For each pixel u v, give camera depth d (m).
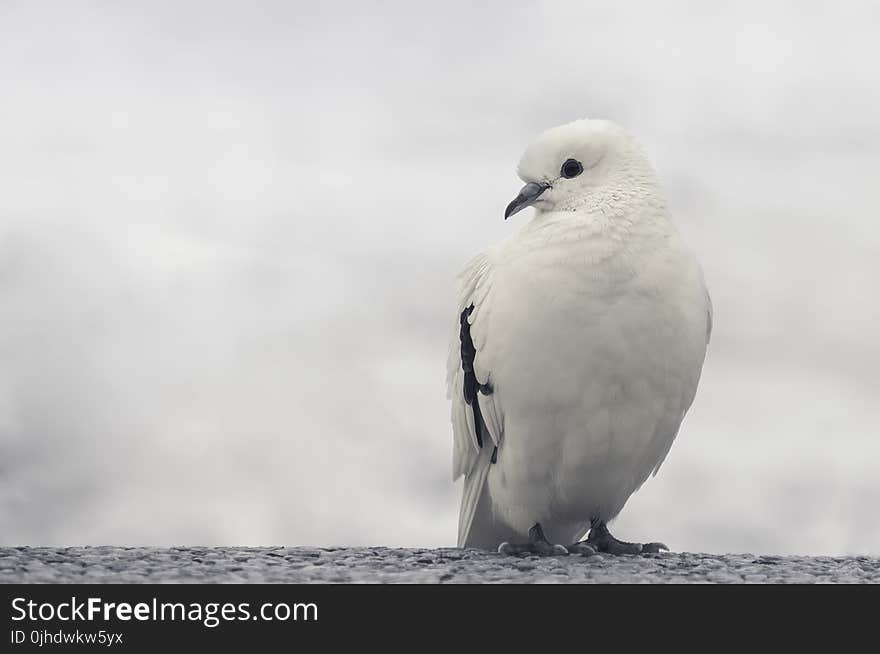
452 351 12.05
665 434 11.13
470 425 11.58
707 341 11.62
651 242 10.59
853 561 11.20
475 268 11.70
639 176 10.93
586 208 10.84
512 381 10.73
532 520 11.41
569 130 11.33
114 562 9.98
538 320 10.50
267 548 11.57
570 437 10.79
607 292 10.41
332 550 11.42
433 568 9.91
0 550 10.84
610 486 11.16
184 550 11.20
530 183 11.46
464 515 12.13
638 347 10.48
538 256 10.58
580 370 10.52
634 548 11.38
